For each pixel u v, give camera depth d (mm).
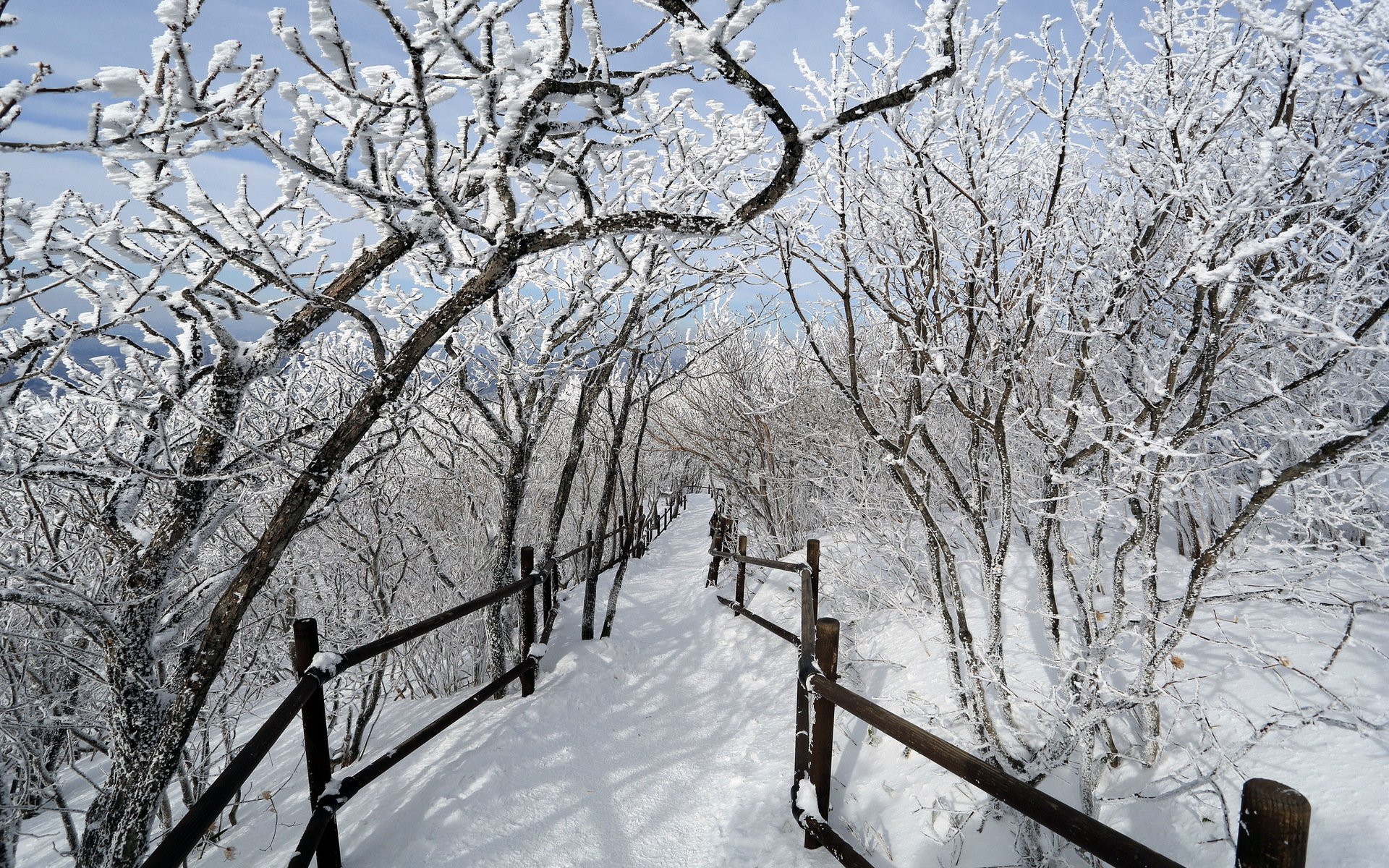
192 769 3924
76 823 4230
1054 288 2703
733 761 3713
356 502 5316
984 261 2867
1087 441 3236
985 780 1850
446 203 2092
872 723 2359
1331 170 2064
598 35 2295
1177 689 2930
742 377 8312
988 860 2645
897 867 2803
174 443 3146
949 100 2652
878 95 2896
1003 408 2848
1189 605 2416
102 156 1749
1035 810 1683
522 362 4434
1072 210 3098
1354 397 3092
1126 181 2707
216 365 2418
